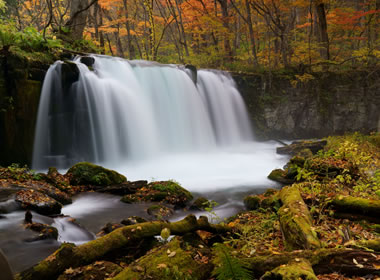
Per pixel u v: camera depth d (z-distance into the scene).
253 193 9.49
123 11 27.86
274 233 4.65
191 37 32.72
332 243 3.65
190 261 3.17
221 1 25.36
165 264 3.08
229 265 2.59
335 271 2.73
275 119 23.28
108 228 5.92
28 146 12.15
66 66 12.91
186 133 17.89
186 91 18.28
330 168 7.72
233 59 28.11
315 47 23.62
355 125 24.17
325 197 5.23
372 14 24.95
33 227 5.09
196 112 18.53
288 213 4.32
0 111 11.17
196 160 15.75
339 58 29.55
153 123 16.28
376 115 24.16
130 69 16.27
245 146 20.75
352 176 7.35
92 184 9.41
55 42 14.03
